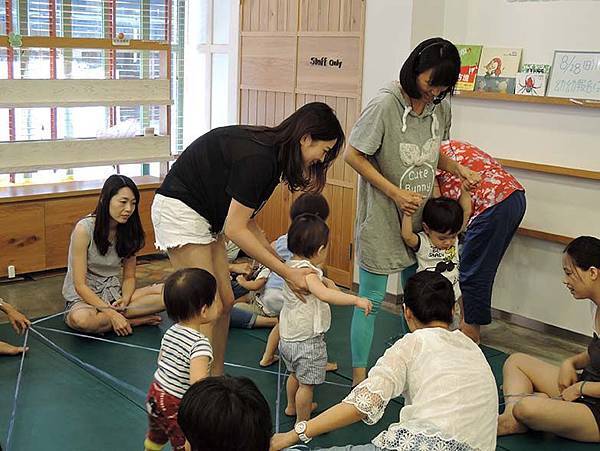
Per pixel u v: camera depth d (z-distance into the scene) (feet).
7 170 15.02
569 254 9.17
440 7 14.08
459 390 6.39
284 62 16.38
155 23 18.57
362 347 10.33
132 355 11.44
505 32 13.39
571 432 9.14
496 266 12.05
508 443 9.21
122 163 16.61
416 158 9.93
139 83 16.67
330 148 7.85
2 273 14.88
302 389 9.09
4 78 15.99
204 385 5.01
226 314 9.46
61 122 17.30
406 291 7.20
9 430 9.05
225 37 18.81
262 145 7.87
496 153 13.71
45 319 12.52
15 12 16.21
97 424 9.33
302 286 8.48
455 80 9.22
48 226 15.28
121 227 12.19
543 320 13.41
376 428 9.46
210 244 8.71
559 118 12.75
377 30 14.33
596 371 9.24
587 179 12.48
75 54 17.10
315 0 15.49
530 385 9.94
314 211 10.89
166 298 7.68
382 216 10.07
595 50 12.23
